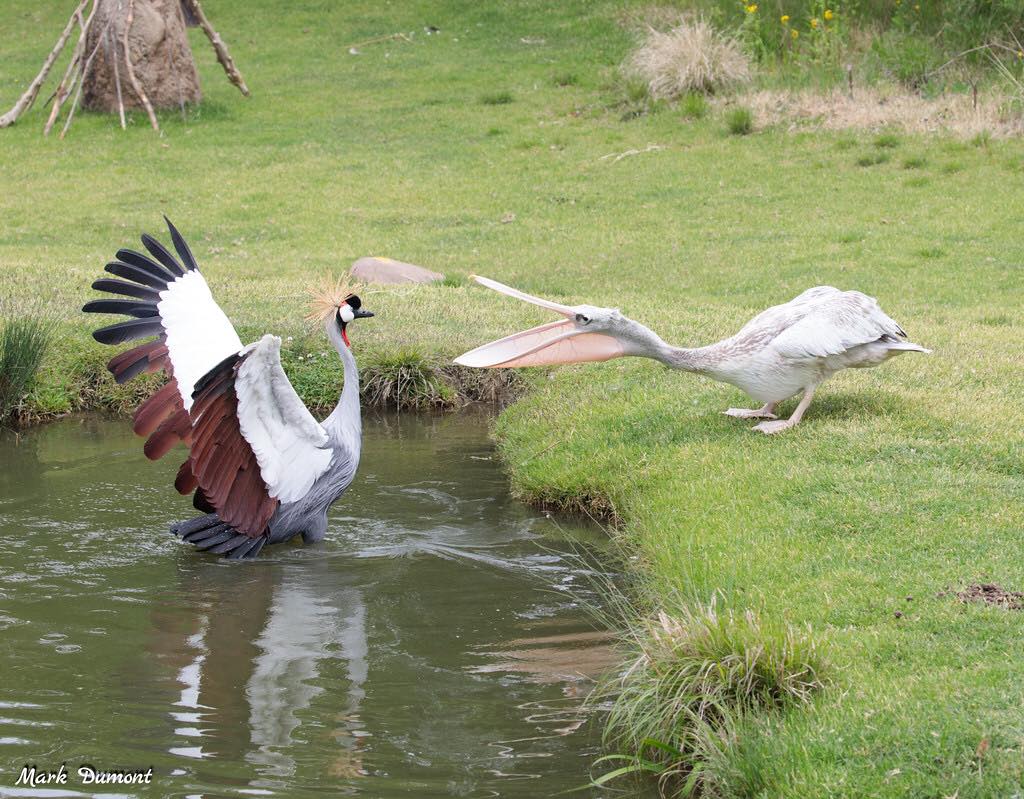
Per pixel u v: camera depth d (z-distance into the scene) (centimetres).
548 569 798
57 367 1217
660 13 2916
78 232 1884
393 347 1244
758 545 719
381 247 1797
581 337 921
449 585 769
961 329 1227
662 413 993
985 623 589
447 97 2628
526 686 623
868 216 1805
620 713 575
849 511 747
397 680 630
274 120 2536
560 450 978
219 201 2052
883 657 571
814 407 957
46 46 3158
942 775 475
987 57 2247
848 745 503
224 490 795
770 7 2572
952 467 811
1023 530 699
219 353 796
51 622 702
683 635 588
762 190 1966
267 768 538
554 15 3117
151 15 2538
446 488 973
